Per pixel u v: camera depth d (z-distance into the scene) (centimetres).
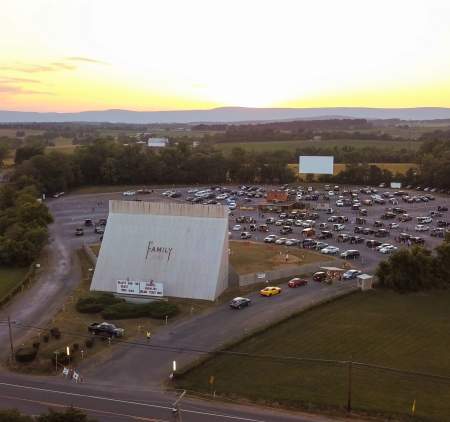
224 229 8425
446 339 6619
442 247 8969
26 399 5219
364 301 8056
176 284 8206
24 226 11138
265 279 8894
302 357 6059
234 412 4925
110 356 6206
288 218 14500
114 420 4775
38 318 7450
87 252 10800
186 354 6184
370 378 5562
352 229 13325
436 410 4928
